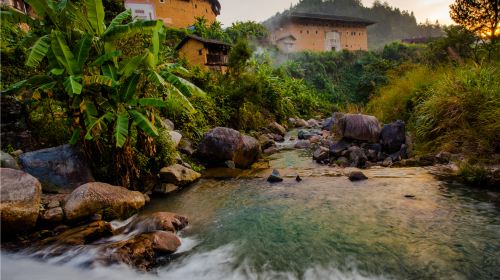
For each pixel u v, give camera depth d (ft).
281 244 15.47
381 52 180.75
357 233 15.94
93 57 22.57
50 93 22.68
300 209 19.71
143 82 23.97
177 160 30.17
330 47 196.54
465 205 18.39
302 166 32.42
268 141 46.60
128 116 21.90
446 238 14.83
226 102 54.34
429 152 28.99
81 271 13.62
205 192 24.72
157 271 13.58
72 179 21.89
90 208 18.71
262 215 19.25
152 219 17.39
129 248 14.25
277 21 195.21
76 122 22.20
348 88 153.48
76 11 22.15
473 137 25.77
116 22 23.58
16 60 28.78
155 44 22.53
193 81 57.31
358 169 27.99
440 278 12.00
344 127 34.60
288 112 79.97
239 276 13.03
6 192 16.43
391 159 30.32
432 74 38.73
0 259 14.82
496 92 26.40
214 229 17.69
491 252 13.48
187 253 15.02
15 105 26.32
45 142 26.50
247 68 79.05
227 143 33.12
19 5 55.52
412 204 18.99
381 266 13.01
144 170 25.49
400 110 39.63
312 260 13.88
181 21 129.90
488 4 42.42
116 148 23.07
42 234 16.94
